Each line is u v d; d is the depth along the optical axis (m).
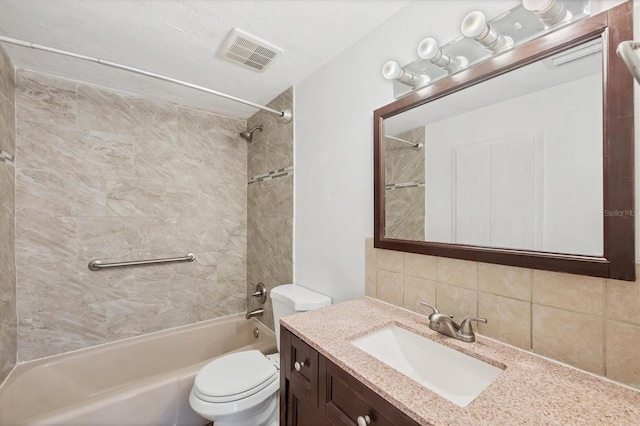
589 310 0.72
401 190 1.20
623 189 0.67
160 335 2.05
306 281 1.81
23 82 1.64
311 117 1.76
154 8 1.19
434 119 1.08
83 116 1.83
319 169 1.69
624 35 0.67
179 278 2.20
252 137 2.43
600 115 0.71
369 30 1.35
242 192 2.52
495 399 0.63
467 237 0.98
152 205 2.08
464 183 0.99
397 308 1.22
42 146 1.70
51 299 1.74
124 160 1.97
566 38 0.75
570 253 0.75
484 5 0.95
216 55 1.56
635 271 0.65
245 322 2.35
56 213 1.75
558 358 0.78
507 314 0.88
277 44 1.46
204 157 2.32
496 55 0.90
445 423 0.56
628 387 0.66
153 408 1.44
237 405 1.27
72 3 1.16
